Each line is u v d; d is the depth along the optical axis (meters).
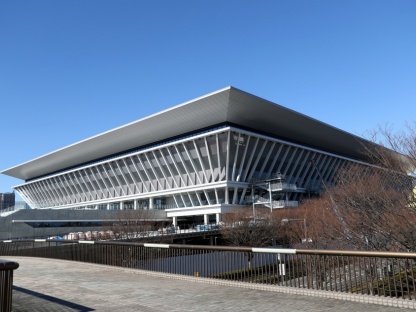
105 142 95.62
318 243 28.64
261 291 10.02
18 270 15.91
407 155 18.91
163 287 10.95
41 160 117.50
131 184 94.56
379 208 18.83
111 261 17.09
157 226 70.75
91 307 8.28
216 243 58.34
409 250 16.38
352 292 9.22
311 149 88.56
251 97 70.31
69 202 115.50
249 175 78.56
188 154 78.88
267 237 49.75
